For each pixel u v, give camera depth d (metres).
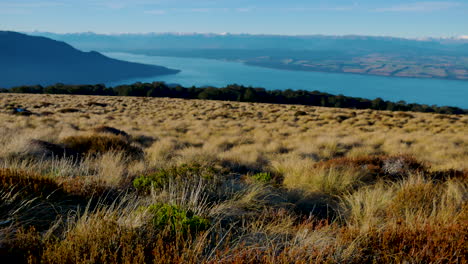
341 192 6.18
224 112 39.12
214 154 12.52
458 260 2.92
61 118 25.95
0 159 7.42
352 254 3.09
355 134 21.25
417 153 14.44
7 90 97.69
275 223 4.32
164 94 103.94
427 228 3.37
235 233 3.83
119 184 5.86
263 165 11.01
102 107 42.91
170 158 11.36
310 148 14.63
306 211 5.33
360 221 4.50
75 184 4.92
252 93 97.06
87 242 2.87
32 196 4.02
